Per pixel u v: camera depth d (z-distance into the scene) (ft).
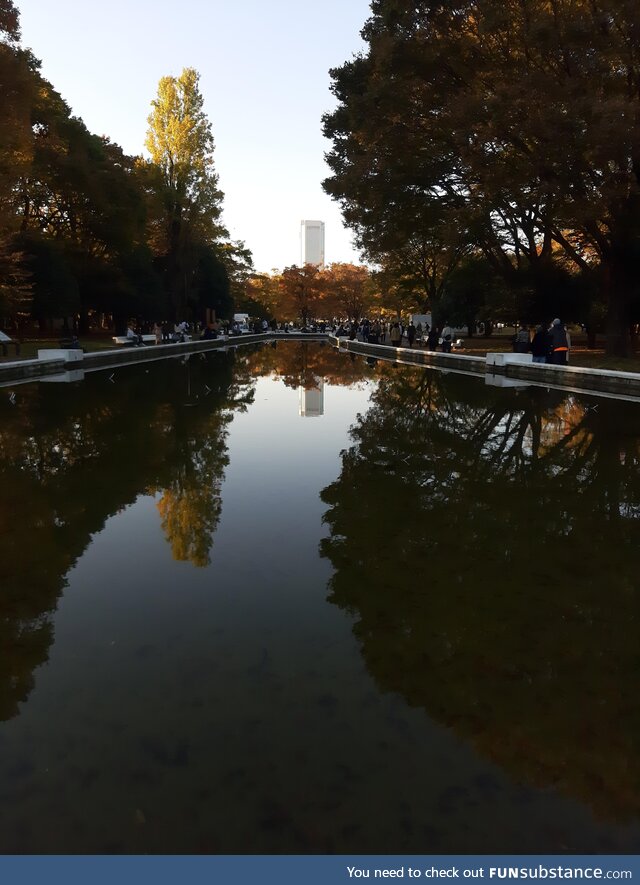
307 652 10.18
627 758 7.79
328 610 11.64
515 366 63.16
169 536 15.81
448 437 29.68
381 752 7.82
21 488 20.33
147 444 27.78
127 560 14.20
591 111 52.47
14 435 29.68
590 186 62.69
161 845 6.47
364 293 263.49
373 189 71.77
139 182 136.36
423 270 152.56
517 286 89.04
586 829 6.74
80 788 7.22
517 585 12.77
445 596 12.26
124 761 7.64
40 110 107.55
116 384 55.01
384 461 24.54
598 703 8.88
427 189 75.66
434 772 7.51
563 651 10.25
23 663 9.86
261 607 11.82
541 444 27.61
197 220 168.25
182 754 7.77
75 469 22.97
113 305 139.13
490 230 80.48
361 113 69.72
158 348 102.22
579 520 16.99
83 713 8.59
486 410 38.42
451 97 62.54
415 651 10.23
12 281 91.81
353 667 9.73
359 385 55.52
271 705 8.77
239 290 259.39
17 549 14.93
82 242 129.18
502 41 63.82
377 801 7.06
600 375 48.83
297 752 7.81
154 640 10.58
